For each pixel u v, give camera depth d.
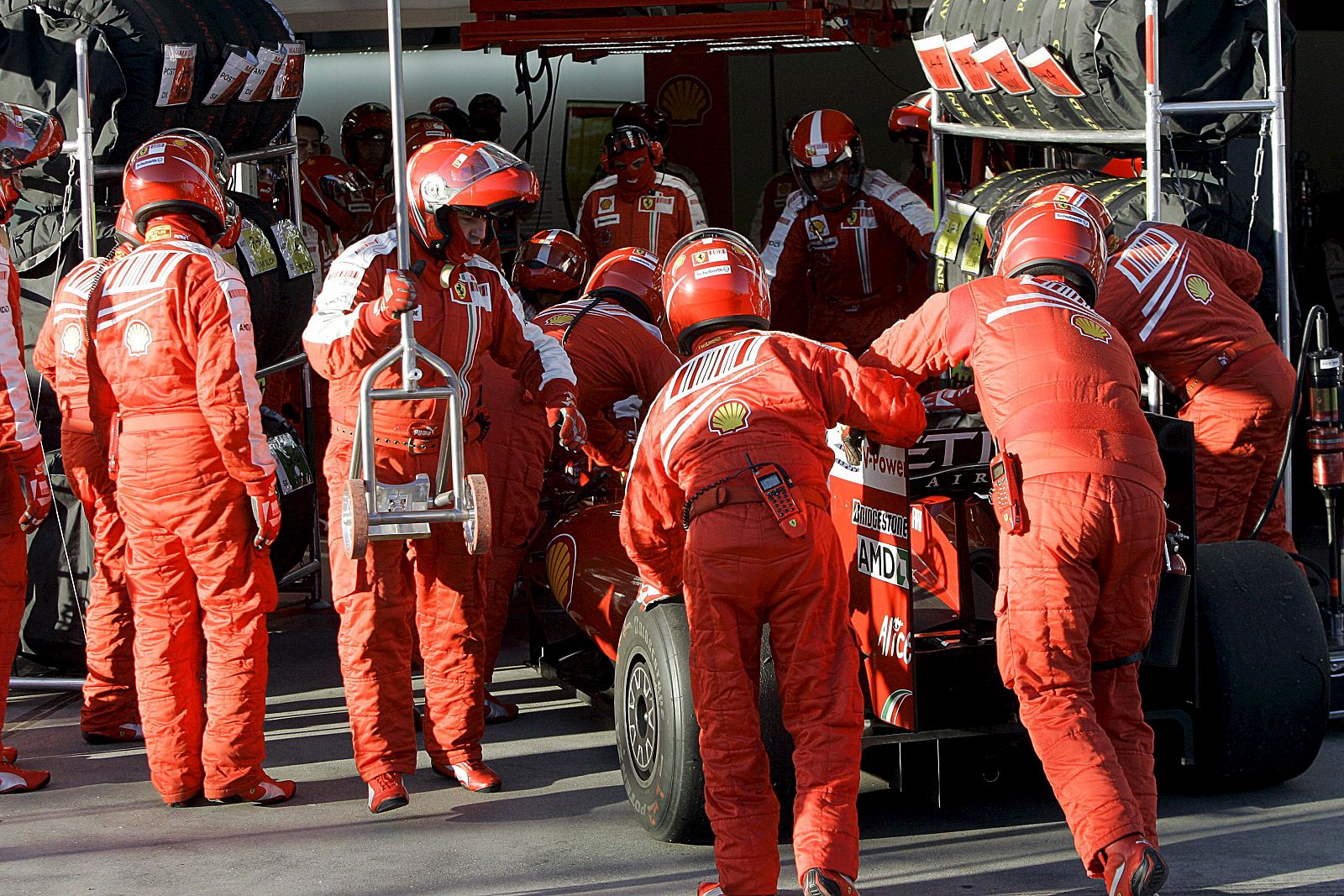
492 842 9.87
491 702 12.92
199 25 14.29
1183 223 12.35
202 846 9.88
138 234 10.59
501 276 10.78
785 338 8.79
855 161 19.16
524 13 18.09
